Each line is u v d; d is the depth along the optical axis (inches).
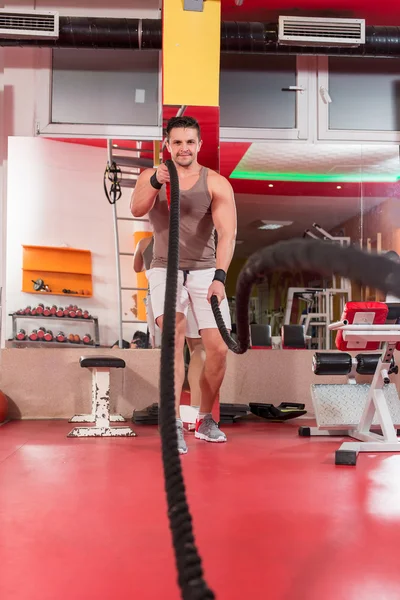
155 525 70.4
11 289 191.3
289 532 67.1
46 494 86.8
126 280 195.5
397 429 165.3
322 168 252.4
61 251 194.1
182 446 123.4
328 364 154.8
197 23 164.2
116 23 185.6
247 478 98.6
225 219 128.9
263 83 208.7
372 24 219.1
